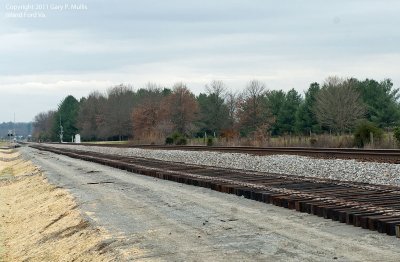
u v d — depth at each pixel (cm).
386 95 7588
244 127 7975
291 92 9469
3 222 2142
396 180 1734
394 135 3088
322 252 909
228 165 2850
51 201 2214
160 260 961
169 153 4088
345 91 7000
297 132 8325
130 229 1287
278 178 1959
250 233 1115
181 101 9662
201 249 1012
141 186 2195
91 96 15675
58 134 17388
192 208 1509
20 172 4728
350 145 3434
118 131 13050
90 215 1573
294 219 1230
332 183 1730
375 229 1052
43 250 1414
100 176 2900
